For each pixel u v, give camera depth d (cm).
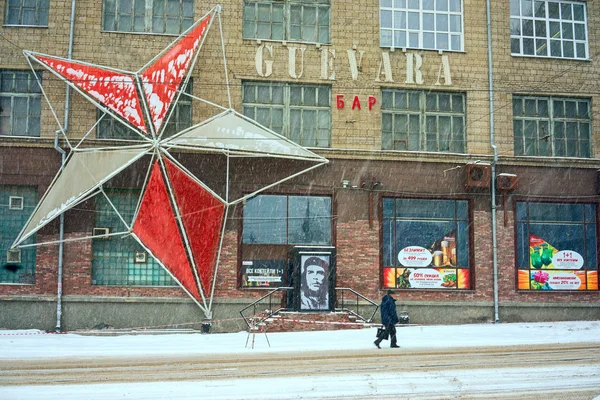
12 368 1627
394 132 2881
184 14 2806
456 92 2941
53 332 2589
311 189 2764
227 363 1697
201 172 2703
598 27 3067
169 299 2666
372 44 2886
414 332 2473
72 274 2639
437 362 1706
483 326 2677
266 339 2256
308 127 2827
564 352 1912
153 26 2786
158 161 2495
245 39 2806
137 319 2652
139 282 2691
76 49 2714
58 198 2538
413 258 2820
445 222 2861
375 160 2819
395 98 2902
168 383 1415
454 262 2848
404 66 2897
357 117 2838
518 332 2483
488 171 2841
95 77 2567
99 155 2541
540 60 2997
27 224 2559
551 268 2911
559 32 3056
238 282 2697
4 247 2647
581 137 3006
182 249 2588
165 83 2548
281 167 2753
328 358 1784
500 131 2923
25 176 2647
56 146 2641
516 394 1332
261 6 2864
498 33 2986
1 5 2716
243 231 2722
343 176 2792
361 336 2328
